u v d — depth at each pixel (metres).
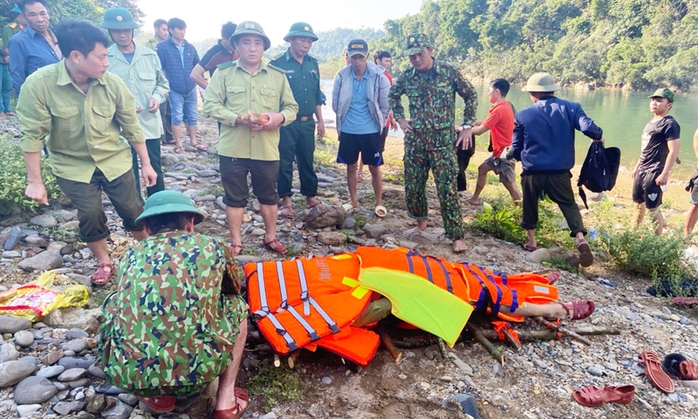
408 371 3.49
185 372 2.58
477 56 87.00
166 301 2.58
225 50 7.18
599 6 60.44
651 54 48.09
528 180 5.62
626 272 5.68
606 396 3.30
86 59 3.68
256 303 3.53
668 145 6.49
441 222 6.64
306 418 3.05
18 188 5.31
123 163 4.22
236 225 5.00
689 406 3.36
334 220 5.93
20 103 3.66
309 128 6.19
